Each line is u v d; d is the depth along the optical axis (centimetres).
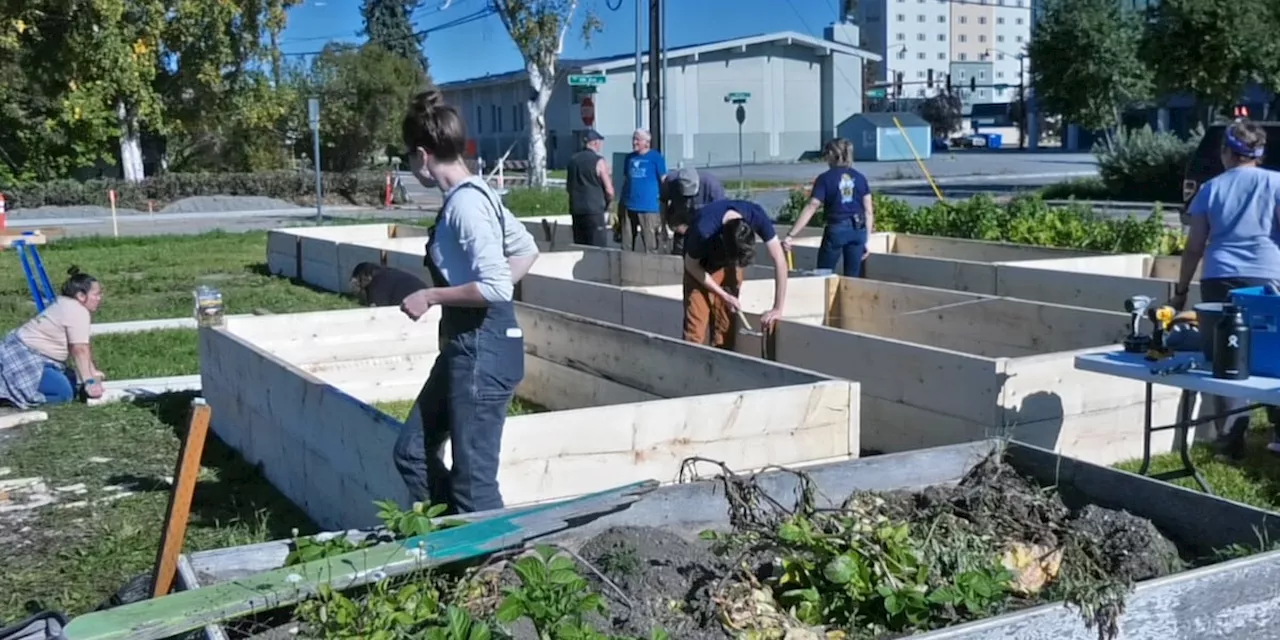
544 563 309
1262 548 349
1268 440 670
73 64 3108
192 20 3231
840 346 716
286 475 631
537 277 1057
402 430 464
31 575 511
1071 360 629
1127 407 648
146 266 1820
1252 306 486
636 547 356
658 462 545
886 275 1153
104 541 549
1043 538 361
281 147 4312
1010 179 3900
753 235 746
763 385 630
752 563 347
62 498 621
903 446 680
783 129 6375
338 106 4347
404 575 326
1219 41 2686
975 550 345
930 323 903
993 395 616
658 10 2127
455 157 430
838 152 1059
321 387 577
